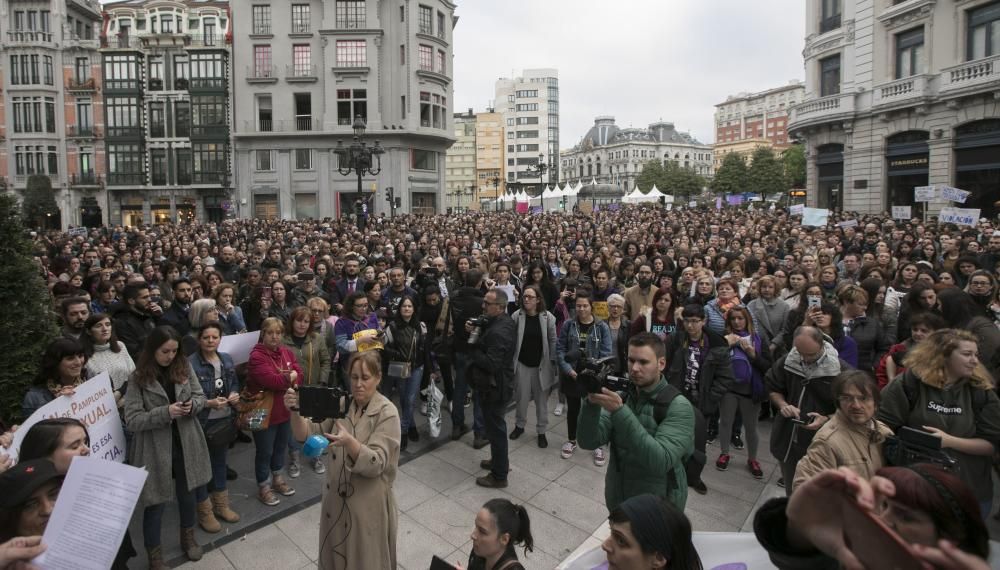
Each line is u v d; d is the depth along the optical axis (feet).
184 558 13.70
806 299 19.61
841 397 9.84
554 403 26.13
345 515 10.41
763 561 7.93
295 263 38.22
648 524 6.22
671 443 9.23
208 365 15.43
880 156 85.20
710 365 18.47
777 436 14.17
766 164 194.80
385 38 139.33
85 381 13.33
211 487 15.25
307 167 140.46
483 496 17.03
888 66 82.58
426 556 13.99
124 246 48.62
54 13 137.49
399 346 20.02
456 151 341.21
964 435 10.94
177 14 140.15
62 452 8.38
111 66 139.23
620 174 459.73
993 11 69.36
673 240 52.85
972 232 42.75
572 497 16.99
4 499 6.89
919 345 11.72
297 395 10.22
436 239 51.78
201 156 141.28
